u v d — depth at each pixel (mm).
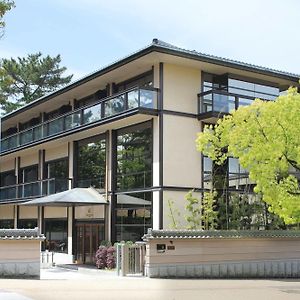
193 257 18859
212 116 23062
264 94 26312
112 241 25109
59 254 29500
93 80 26453
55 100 31656
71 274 20500
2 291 13016
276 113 17047
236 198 23422
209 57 23094
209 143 19391
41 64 58375
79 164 29516
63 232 29969
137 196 24094
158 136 22859
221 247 19484
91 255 26859
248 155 17250
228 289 15078
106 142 26516
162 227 22188
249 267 19922
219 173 23969
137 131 24484
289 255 20953
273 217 23344
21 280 16328
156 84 23312
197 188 23375
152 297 12688
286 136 17062
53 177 32375
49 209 31906
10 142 36219
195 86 24078
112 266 22109
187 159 23281
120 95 23766
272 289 15391
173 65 23516
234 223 22734
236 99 24156
